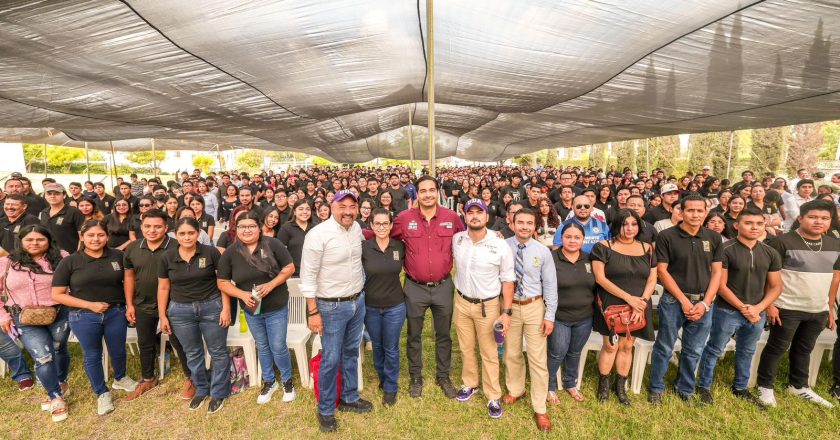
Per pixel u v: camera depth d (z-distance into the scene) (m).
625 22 5.36
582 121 14.24
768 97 8.58
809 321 3.14
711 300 2.96
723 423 2.98
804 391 3.30
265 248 3.05
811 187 6.10
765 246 3.03
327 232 2.80
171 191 7.50
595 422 3.02
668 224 4.51
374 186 9.34
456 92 9.72
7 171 34.44
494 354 3.08
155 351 3.50
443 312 3.23
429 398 3.34
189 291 2.99
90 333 3.06
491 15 5.49
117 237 5.15
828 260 3.03
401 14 5.60
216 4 4.70
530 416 3.09
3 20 4.48
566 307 3.06
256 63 6.54
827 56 5.98
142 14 4.70
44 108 8.31
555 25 5.60
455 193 11.49
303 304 3.92
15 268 2.97
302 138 19.72
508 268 2.95
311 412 3.19
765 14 4.91
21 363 3.48
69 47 5.32
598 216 4.03
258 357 3.51
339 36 5.98
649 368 3.80
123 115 9.10
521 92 9.14
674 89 8.38
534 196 5.62
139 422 3.10
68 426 3.06
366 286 3.13
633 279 3.01
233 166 65.25
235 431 3.00
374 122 17.34
